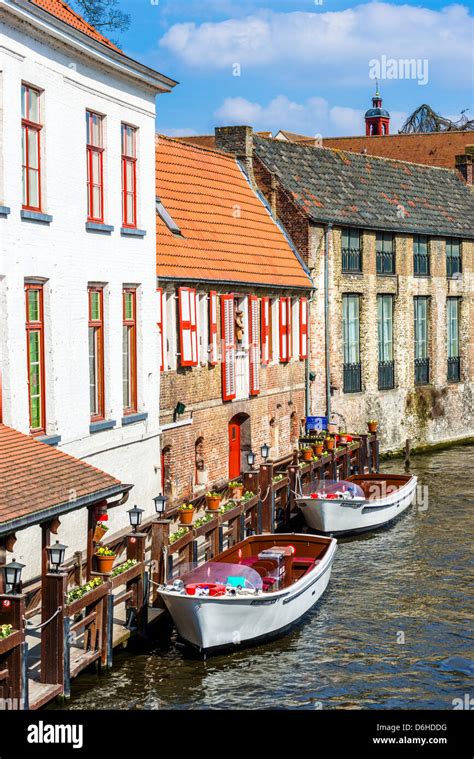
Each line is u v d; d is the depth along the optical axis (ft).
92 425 63.87
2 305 53.98
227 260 88.79
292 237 105.50
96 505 52.70
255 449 92.84
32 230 56.54
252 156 106.01
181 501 79.15
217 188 97.60
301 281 101.50
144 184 71.36
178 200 88.89
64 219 60.13
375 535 83.25
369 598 66.39
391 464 115.34
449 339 131.44
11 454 50.39
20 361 55.36
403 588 68.49
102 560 51.98
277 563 62.13
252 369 91.15
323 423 101.09
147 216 71.77
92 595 49.78
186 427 80.28
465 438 133.39
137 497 71.00
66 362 60.54
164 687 51.42
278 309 97.30
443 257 128.47
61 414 59.93
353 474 102.94
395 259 119.75
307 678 53.26
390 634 59.77
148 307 72.02
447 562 74.64
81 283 62.39
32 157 57.36
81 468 52.75
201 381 82.74
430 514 89.92
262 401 94.22
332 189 113.50
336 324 109.50
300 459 90.94
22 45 54.90
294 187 107.65
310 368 105.60
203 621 53.57
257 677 53.21
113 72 65.82
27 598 48.80
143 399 71.67
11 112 54.03
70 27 58.49
